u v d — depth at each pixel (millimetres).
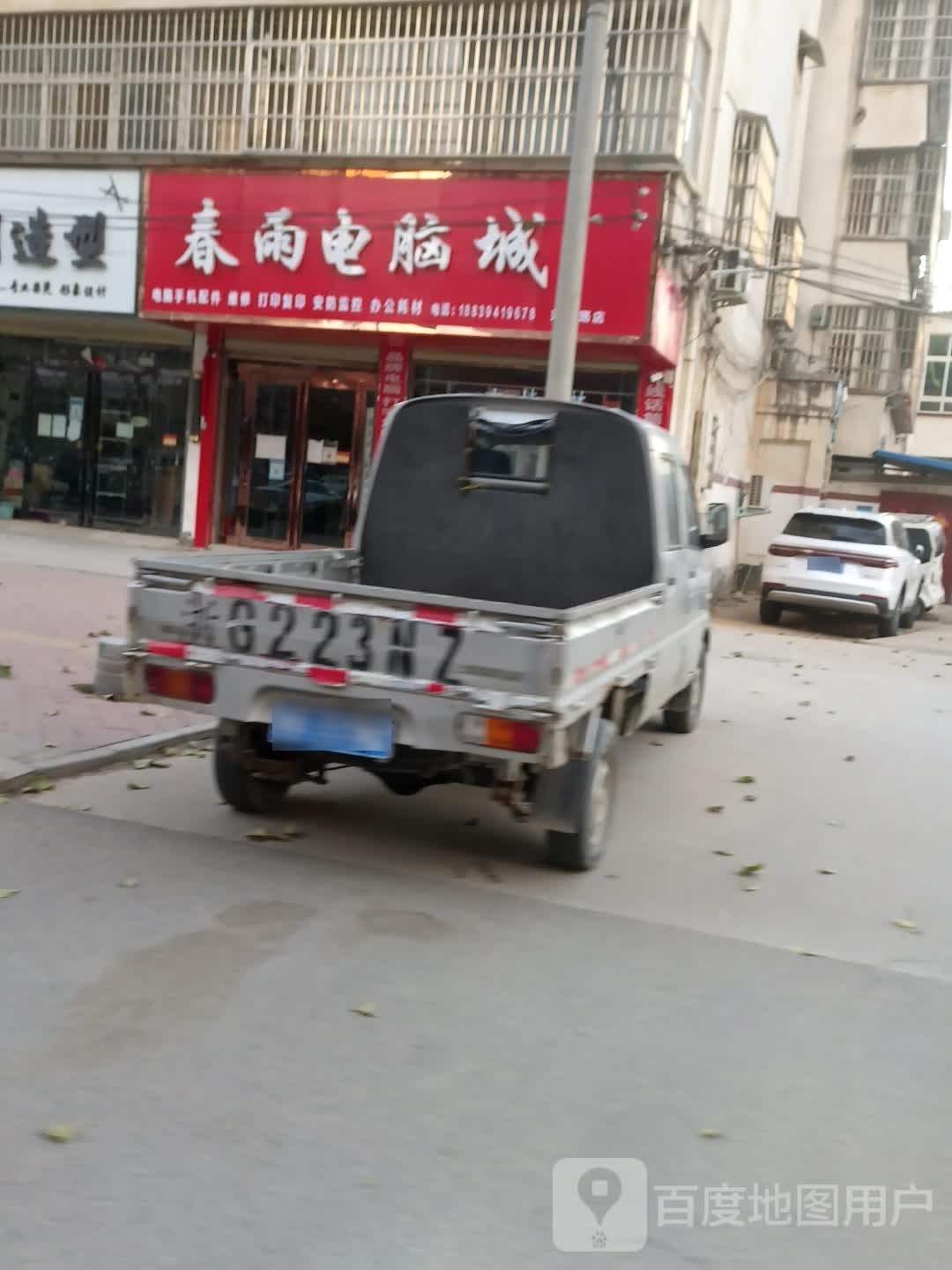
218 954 4043
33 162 16219
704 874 5375
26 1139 2889
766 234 20578
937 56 25984
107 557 15633
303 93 15383
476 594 6551
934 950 4605
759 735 8844
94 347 18469
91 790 5914
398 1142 2986
